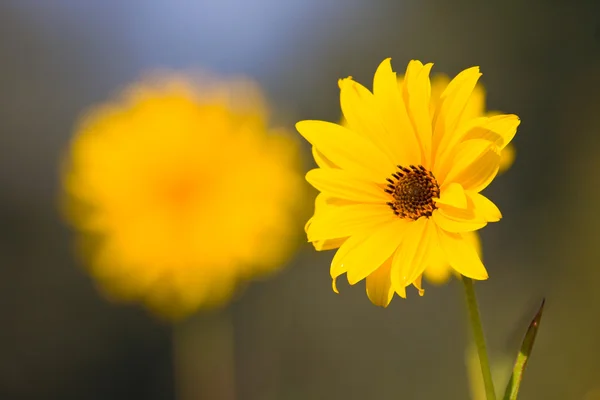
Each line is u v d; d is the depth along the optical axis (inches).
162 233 32.3
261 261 32.6
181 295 32.7
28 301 54.6
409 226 23.6
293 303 50.3
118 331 53.4
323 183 24.0
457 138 23.4
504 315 46.8
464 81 23.6
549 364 43.1
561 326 45.0
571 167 53.6
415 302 49.5
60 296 54.7
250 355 49.1
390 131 23.8
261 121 33.3
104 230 32.8
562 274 49.0
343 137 23.9
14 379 53.0
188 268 32.4
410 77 23.8
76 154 33.6
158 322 52.8
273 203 32.6
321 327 50.1
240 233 32.2
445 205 23.5
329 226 23.8
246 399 48.6
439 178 23.6
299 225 33.1
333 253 48.9
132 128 32.9
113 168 32.6
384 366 49.0
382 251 23.5
